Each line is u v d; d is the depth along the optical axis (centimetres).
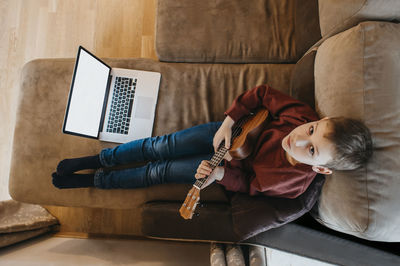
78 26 177
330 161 75
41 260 107
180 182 112
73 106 103
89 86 111
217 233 103
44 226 140
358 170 77
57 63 128
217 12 130
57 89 125
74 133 104
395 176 74
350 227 80
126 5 177
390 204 74
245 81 125
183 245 140
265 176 91
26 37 177
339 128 72
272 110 100
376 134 76
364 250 93
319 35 109
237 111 99
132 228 154
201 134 110
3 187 163
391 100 76
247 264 107
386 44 78
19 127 124
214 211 105
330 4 92
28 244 126
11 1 179
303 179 88
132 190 118
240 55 129
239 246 110
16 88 173
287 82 123
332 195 85
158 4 133
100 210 156
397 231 76
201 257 123
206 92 124
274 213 93
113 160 112
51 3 178
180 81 126
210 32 129
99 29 176
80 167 111
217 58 130
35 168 121
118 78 124
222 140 100
